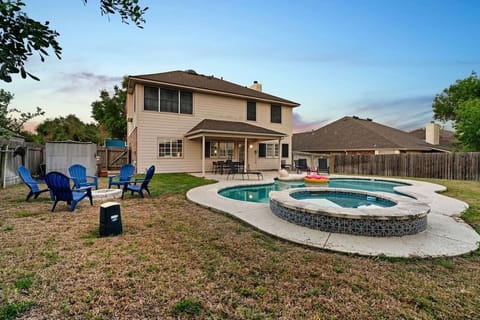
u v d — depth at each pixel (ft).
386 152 66.08
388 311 7.22
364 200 23.12
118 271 9.37
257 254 11.19
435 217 17.85
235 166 47.85
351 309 7.30
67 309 7.08
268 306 7.39
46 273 9.09
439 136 93.56
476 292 8.29
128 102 60.75
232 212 18.44
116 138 104.73
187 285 8.48
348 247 11.96
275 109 64.44
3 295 7.66
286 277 9.12
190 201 22.85
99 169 48.93
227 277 9.09
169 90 49.19
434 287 8.56
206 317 6.88
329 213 14.30
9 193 25.55
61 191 18.08
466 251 11.64
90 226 14.88
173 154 49.80
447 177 47.09
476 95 66.49
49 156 36.01
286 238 13.15
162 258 10.59
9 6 5.11
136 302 7.49
